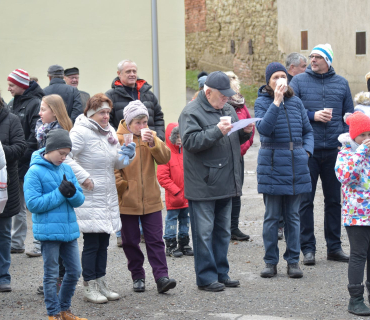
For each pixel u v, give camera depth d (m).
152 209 5.55
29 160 7.05
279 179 5.82
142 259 5.64
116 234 7.31
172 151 6.96
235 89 7.52
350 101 6.60
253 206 9.60
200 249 5.55
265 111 5.98
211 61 25.59
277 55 21.83
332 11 19.22
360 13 18.14
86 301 5.34
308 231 6.47
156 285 5.81
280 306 5.08
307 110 6.51
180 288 5.70
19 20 12.24
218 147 5.47
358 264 4.84
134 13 12.86
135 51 12.95
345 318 4.76
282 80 5.69
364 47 18.16
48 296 4.59
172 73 13.33
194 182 5.50
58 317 4.61
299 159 5.87
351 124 4.91
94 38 12.70
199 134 5.30
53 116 5.37
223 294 5.46
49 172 4.61
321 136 6.45
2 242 5.68
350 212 4.84
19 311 5.11
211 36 25.45
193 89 23.48
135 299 5.38
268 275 5.96
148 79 13.12
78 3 12.52
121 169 5.52
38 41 12.39
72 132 5.17
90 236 5.27
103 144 5.23
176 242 7.02
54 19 12.44
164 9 13.06
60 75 8.38
